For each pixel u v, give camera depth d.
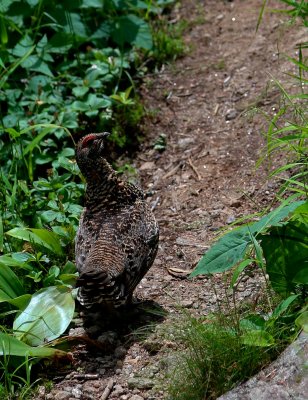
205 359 5.45
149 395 5.57
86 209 6.50
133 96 9.36
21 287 6.43
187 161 8.53
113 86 9.30
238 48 9.88
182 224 7.70
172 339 5.99
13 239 7.11
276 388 5.09
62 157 7.96
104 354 6.10
